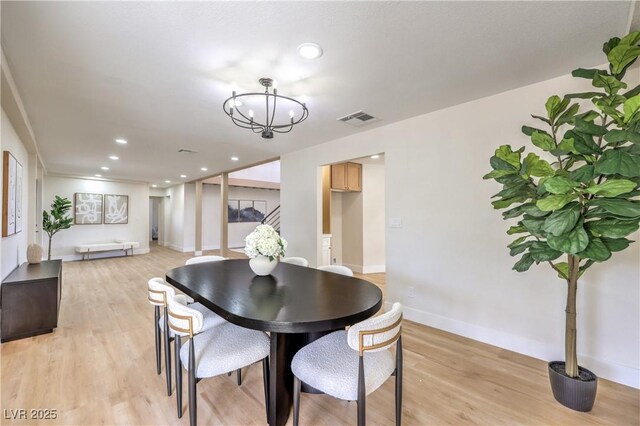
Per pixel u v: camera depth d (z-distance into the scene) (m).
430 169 3.19
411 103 2.92
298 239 4.84
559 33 1.83
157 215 12.62
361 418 1.38
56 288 3.14
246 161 5.80
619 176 1.61
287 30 1.78
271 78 2.38
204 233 10.12
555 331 2.45
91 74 2.30
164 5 1.56
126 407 1.91
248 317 1.46
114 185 8.61
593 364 2.28
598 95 1.68
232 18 1.67
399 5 1.57
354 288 2.02
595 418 1.82
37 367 2.41
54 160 5.62
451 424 1.76
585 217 1.63
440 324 3.14
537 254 1.79
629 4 1.57
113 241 8.59
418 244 3.30
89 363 2.48
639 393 2.05
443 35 1.84
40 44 1.90
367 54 2.05
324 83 2.48
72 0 1.51
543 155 2.48
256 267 2.36
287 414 1.79
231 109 2.67
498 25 1.75
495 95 2.73
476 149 2.86
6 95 2.41
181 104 2.89
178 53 2.02
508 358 2.54
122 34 1.81
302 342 1.95
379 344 1.43
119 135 3.95
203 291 1.94
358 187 6.07
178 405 1.82
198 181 8.84
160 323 2.28
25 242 4.24
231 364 1.63
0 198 2.58
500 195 1.96
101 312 3.78
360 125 3.58
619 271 2.19
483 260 2.84
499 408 1.91
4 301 2.88
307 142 4.34
